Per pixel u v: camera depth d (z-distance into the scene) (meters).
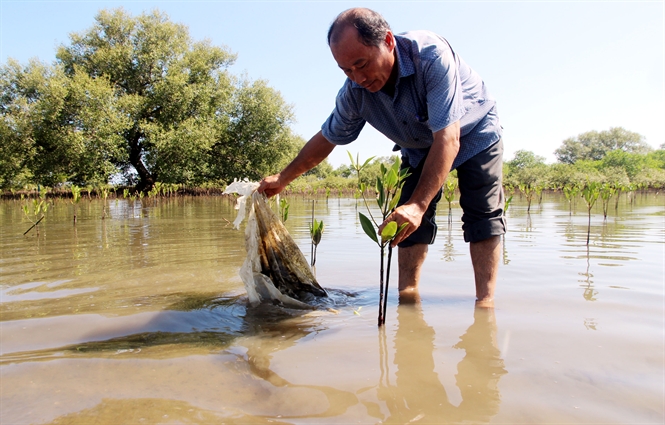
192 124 21.44
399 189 2.06
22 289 2.72
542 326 1.97
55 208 11.23
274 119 24.42
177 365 1.58
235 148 24.70
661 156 53.91
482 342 1.79
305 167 2.82
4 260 3.71
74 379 1.46
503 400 1.30
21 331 1.94
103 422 1.19
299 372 1.52
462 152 2.44
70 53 22.42
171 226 6.54
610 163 39.88
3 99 20.80
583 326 1.96
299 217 8.27
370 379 1.46
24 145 20.28
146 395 1.35
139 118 21.47
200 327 2.04
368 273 3.29
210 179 24.84
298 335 1.92
